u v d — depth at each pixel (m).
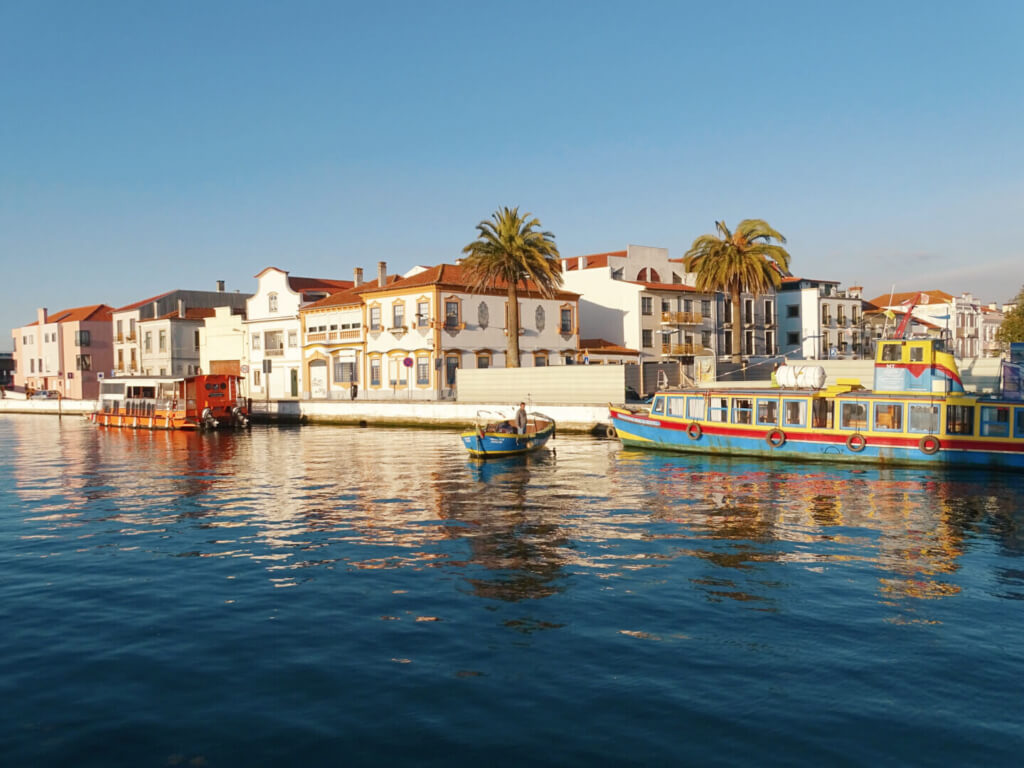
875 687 10.17
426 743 8.71
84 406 88.94
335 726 9.12
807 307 91.12
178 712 9.52
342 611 13.43
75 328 104.81
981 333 110.25
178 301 92.94
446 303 64.00
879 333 97.94
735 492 25.98
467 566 16.41
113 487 29.47
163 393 62.75
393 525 20.89
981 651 11.44
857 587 14.75
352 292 73.00
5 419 85.62
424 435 51.69
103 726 9.18
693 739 8.78
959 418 31.03
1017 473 29.83
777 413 34.75
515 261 57.19
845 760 8.34
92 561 17.38
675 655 11.27
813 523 20.83
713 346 81.81
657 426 38.28
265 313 78.19
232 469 34.50
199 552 18.11
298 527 20.88
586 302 78.81
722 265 59.41
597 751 8.52
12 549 18.70
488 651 11.46
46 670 10.91
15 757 8.48
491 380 56.47
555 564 16.52
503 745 8.66
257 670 10.82
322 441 48.22
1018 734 8.91
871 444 32.53
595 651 11.43
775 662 11.00
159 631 12.52
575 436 47.94
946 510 22.67
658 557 17.09
